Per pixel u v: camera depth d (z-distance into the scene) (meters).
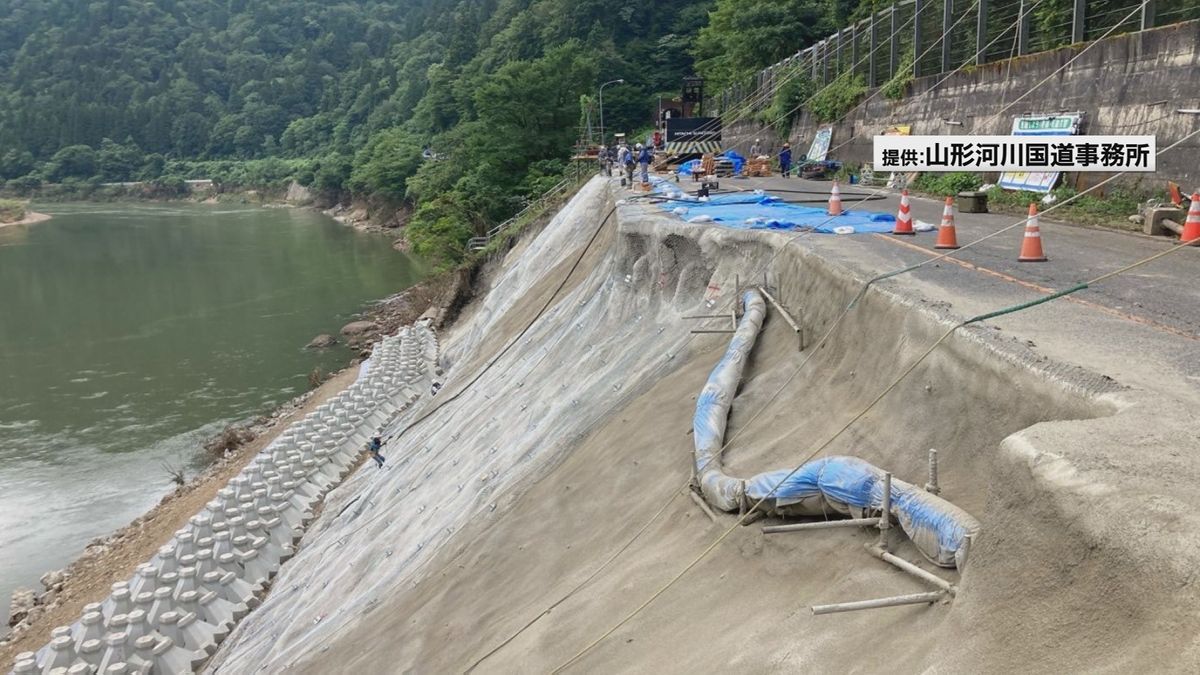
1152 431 4.45
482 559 11.47
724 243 15.44
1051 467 4.12
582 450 12.94
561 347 19.39
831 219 16.53
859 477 6.36
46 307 56.84
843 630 5.51
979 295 8.80
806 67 40.97
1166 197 15.07
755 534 7.31
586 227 31.62
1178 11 16.11
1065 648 3.65
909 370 7.02
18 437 33.38
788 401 9.73
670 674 6.26
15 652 19.17
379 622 12.16
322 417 26.95
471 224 51.19
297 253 77.69
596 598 8.16
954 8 25.59
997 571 4.26
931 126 25.69
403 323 46.75
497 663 8.19
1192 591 3.21
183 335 48.12
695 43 71.50
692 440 10.31
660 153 44.22
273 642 15.18
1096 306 8.30
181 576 17.84
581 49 78.75
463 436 19.20
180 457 31.12
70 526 26.27
